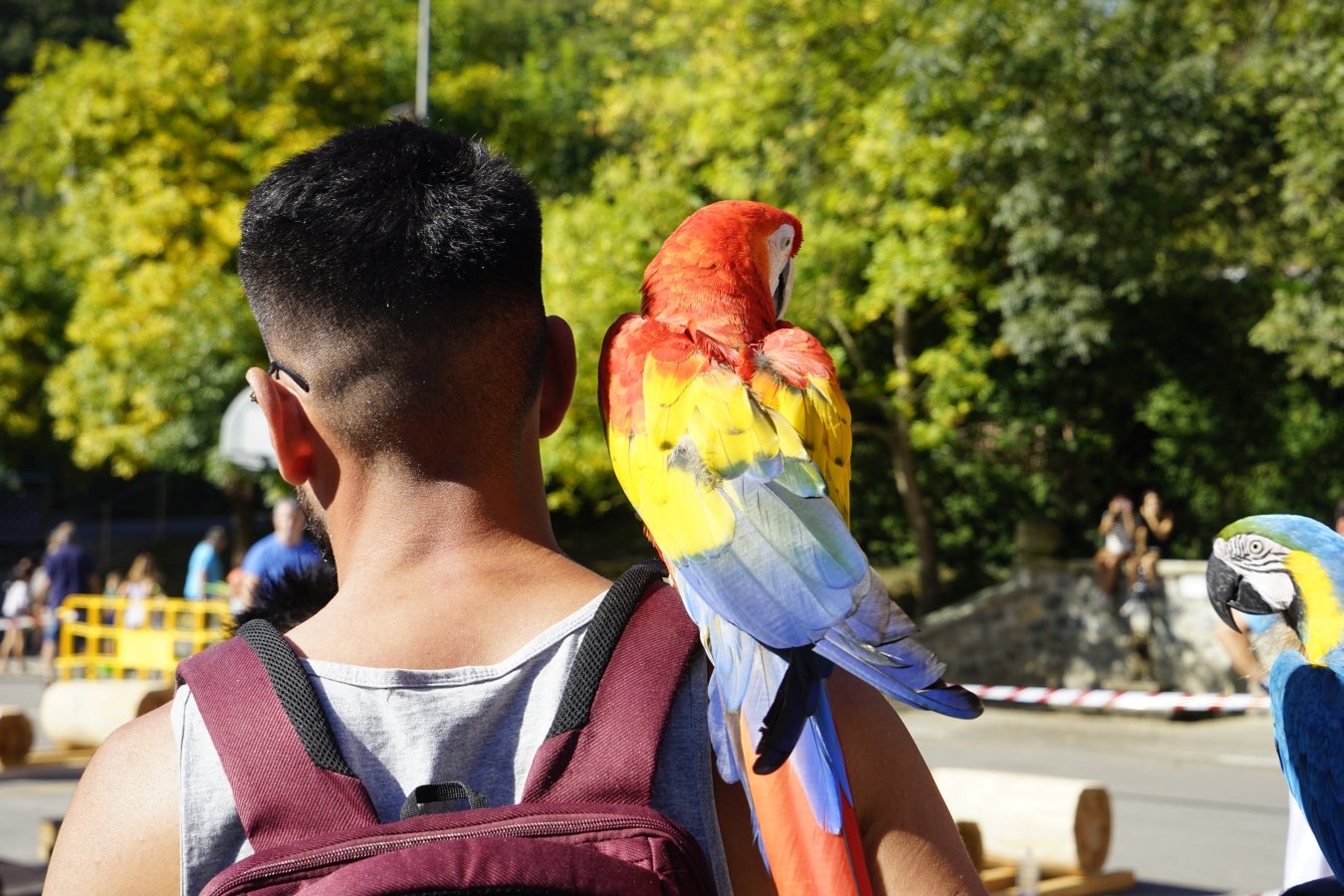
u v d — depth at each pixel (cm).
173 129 1884
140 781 110
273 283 122
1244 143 1475
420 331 119
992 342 1584
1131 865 720
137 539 3184
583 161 2217
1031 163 1313
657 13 1706
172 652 1248
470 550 120
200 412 1919
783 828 117
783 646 133
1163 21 1355
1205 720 1256
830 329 1503
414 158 123
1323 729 260
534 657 114
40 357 2573
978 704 127
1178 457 1614
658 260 208
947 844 121
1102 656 1351
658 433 162
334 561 133
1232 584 285
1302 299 1327
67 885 109
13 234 2562
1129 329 1584
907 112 1317
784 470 154
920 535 1559
